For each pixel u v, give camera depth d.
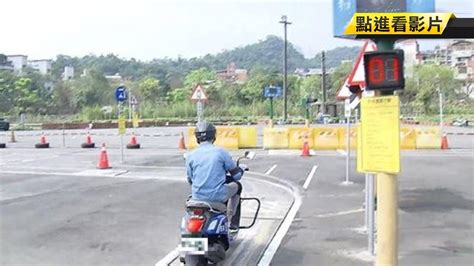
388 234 5.23
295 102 80.94
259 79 84.25
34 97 76.19
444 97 69.00
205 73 102.94
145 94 86.12
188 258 6.24
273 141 25.61
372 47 7.38
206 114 72.75
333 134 25.08
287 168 17.73
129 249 7.91
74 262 7.26
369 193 7.59
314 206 11.33
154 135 39.47
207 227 6.23
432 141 24.75
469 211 10.51
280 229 9.16
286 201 11.98
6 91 75.12
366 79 5.17
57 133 45.84
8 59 130.25
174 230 9.11
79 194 12.96
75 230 9.16
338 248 7.83
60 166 19.27
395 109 5.05
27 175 16.72
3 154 24.78
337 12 5.45
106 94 82.19
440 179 14.99
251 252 7.69
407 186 13.77
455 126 48.22
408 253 7.54
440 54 99.19
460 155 21.59
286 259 7.31
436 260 7.19
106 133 44.53
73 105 79.50
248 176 16.16
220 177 6.58
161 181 15.14
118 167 18.59
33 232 9.03
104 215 10.41
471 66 88.69
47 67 134.88
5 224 9.64
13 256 7.57
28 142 33.97
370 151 5.27
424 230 8.94
